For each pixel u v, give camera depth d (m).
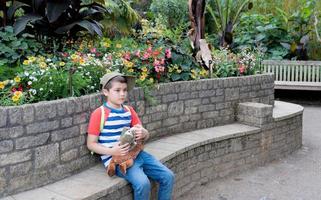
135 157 3.24
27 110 2.90
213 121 5.31
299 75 10.12
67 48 4.93
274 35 11.10
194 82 4.98
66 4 4.84
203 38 6.16
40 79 3.51
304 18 10.86
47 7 4.75
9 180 2.82
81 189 2.95
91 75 4.00
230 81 5.52
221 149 4.79
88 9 5.50
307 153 5.98
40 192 2.90
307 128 7.51
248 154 5.19
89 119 3.45
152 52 4.78
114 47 5.12
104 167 3.48
